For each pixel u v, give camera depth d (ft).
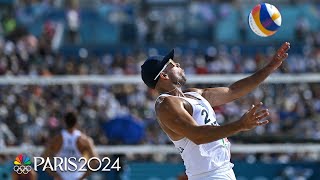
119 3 284.61
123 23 264.52
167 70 70.54
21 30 254.68
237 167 135.44
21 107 159.12
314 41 256.11
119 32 262.47
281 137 143.43
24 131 153.89
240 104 162.91
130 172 133.80
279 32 264.52
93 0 284.41
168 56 70.69
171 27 271.69
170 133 68.85
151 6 283.18
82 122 156.04
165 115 66.64
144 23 266.98
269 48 245.04
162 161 147.74
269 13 74.23
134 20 266.98
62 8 268.41
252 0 283.59
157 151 136.77
